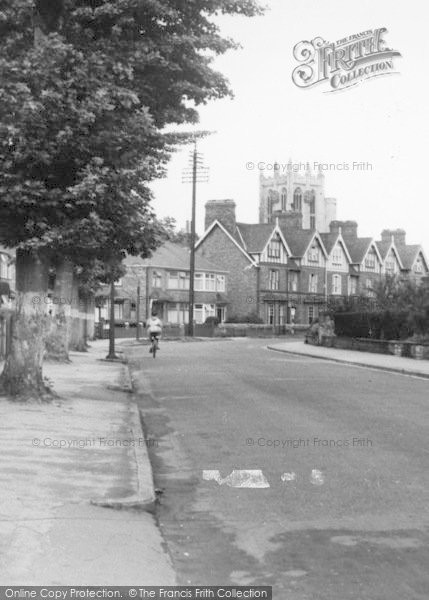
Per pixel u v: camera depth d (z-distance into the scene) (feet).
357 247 281.13
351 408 49.80
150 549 20.22
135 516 23.39
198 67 46.80
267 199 463.83
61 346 86.63
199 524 23.15
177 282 230.89
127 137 42.55
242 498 26.30
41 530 20.84
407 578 18.17
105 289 209.46
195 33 47.44
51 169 42.73
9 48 42.22
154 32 46.26
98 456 31.68
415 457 32.91
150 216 46.11
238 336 220.43
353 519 23.35
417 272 300.40
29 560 18.52
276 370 84.28
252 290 241.76
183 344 162.30
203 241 252.01
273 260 247.09
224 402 53.98
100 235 43.19
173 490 27.71
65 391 56.54
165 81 46.98
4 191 40.57
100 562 18.85
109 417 43.68
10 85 38.58
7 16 41.73
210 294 239.71
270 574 18.58
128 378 70.74
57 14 44.37
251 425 42.73
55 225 43.19
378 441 36.99
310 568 18.97
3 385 47.55
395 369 83.92
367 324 127.54
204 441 38.01
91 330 173.88
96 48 44.01
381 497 25.98
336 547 20.61
